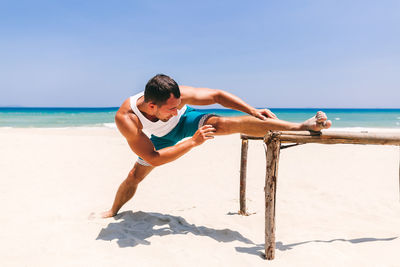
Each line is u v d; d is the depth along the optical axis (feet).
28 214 11.51
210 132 8.29
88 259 7.61
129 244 8.64
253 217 11.60
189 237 9.25
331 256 7.61
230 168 22.33
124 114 8.55
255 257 7.78
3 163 22.24
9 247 8.39
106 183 17.51
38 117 137.59
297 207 12.91
